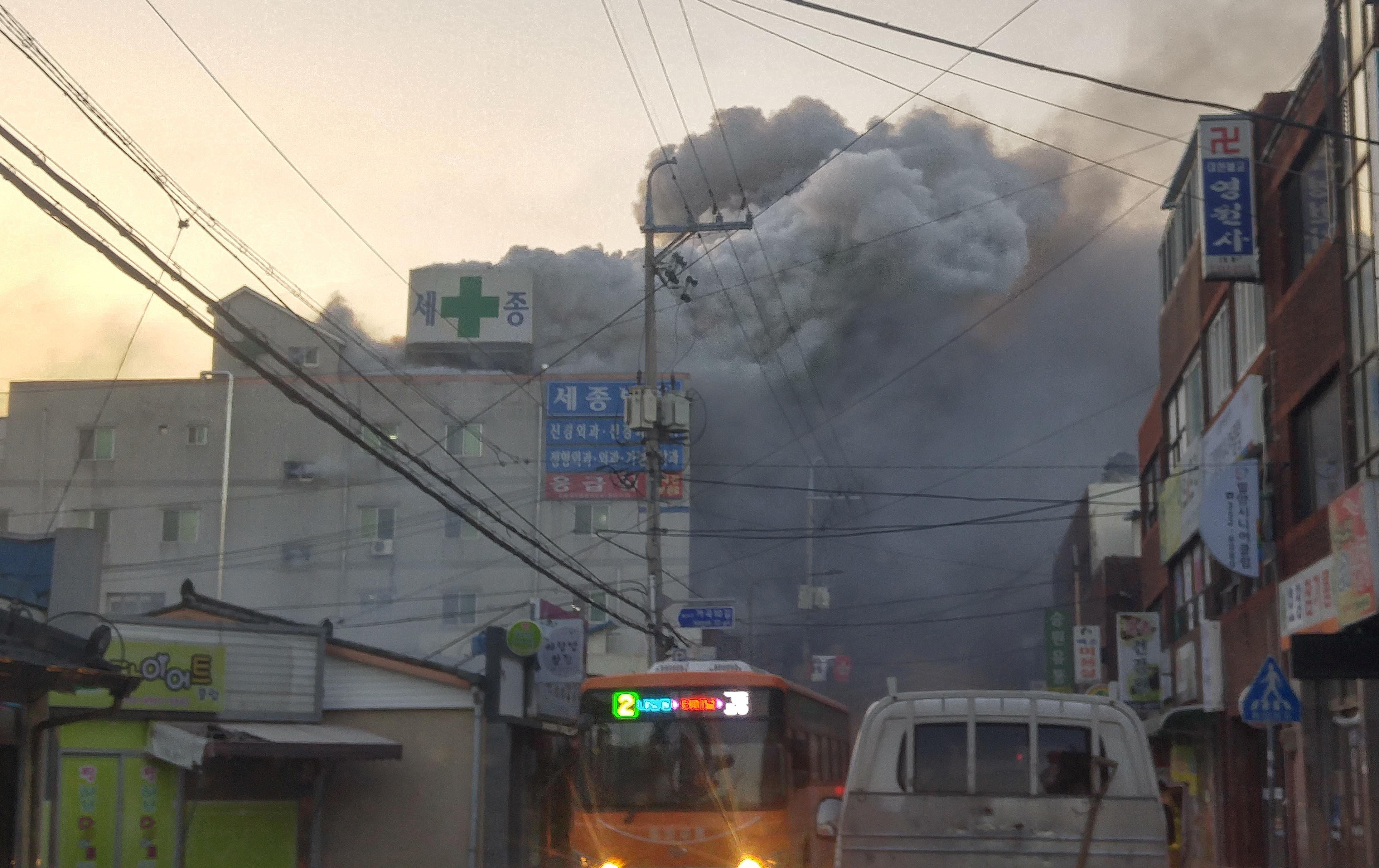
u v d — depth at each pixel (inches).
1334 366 722.8
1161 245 1336.1
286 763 849.5
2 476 2338.8
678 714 641.0
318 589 2303.2
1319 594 695.1
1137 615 1250.0
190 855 789.9
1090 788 335.3
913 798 334.6
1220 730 1036.5
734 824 620.7
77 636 473.7
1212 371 1051.3
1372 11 648.4
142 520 2316.7
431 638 2279.8
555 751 1107.9
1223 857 1019.3
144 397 2363.4
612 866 620.1
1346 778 711.7
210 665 815.1
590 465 2340.1
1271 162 855.7
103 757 764.0
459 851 903.1
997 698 346.6
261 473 2346.2
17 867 464.4
